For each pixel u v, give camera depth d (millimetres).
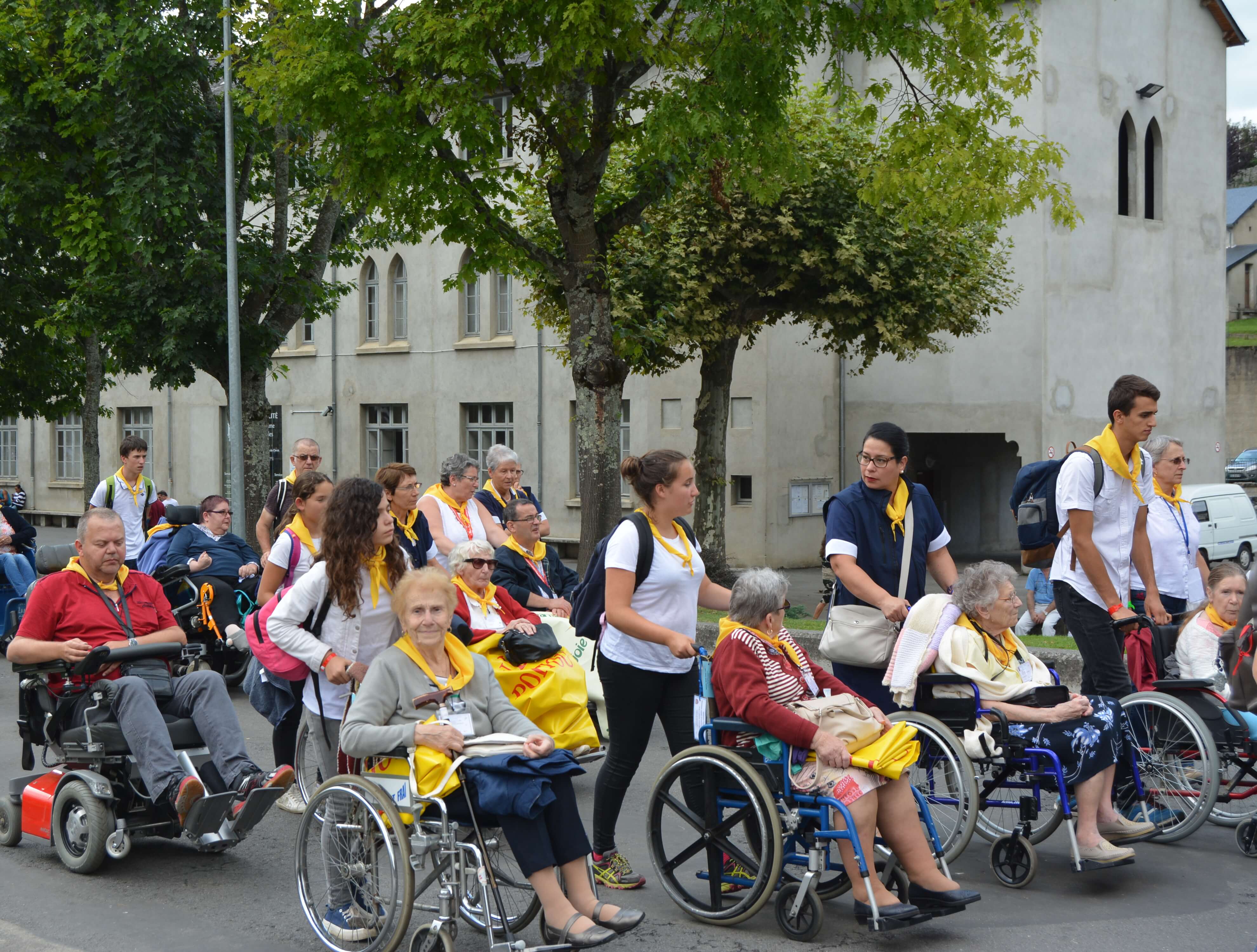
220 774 5973
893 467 6168
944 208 14219
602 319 13328
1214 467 29781
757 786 5156
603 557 5707
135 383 36438
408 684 5023
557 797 4785
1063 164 14352
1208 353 29406
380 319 30547
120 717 5957
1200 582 8469
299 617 5906
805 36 12234
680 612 5723
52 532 36594
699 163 13766
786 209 17203
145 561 11297
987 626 6293
